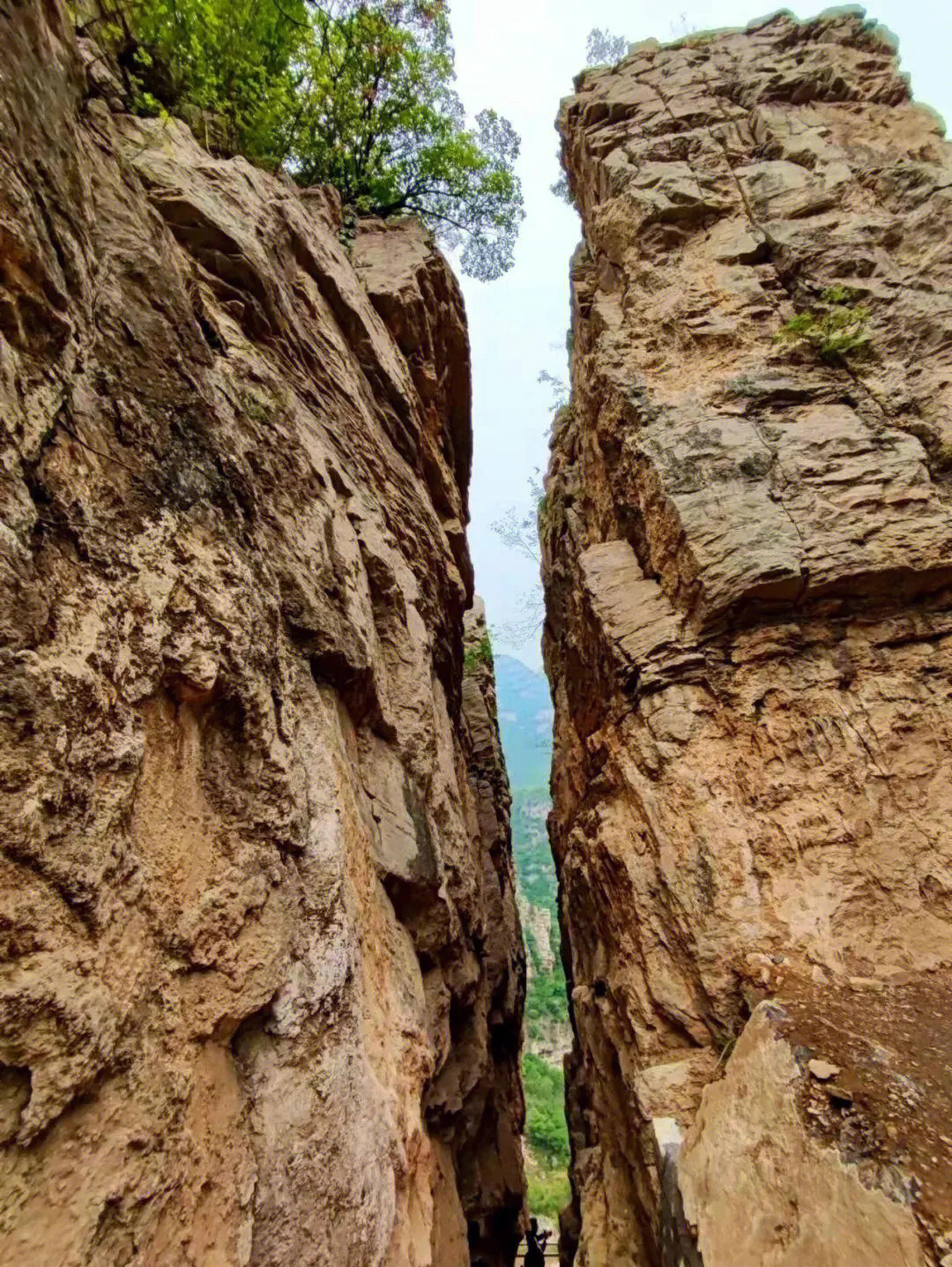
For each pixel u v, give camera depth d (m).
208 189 6.64
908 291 8.93
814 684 6.70
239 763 3.84
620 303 11.16
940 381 7.97
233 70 7.66
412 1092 4.78
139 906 2.89
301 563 5.29
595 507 11.35
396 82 13.61
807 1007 4.70
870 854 5.76
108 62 6.03
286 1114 3.33
